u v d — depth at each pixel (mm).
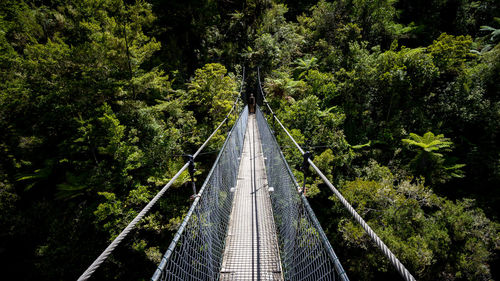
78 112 8852
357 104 14062
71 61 8938
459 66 13781
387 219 8383
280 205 2805
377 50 15281
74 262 7152
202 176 10477
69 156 9234
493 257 9133
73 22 10391
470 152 12969
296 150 10281
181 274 1313
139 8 8891
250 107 15680
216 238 2338
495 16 19516
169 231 8469
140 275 7762
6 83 9195
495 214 11062
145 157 8531
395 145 12953
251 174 4754
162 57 14070
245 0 19438
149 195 8328
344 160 11047
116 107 9688
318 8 19125
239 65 16766
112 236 7172
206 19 16875
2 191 8508
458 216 8688
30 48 8820
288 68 16766
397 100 13742
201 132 11016
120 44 8594
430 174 11531
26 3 12039
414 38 19688
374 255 7965
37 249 7570
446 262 8156
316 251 1308
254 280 2199
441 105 13367
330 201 10773
